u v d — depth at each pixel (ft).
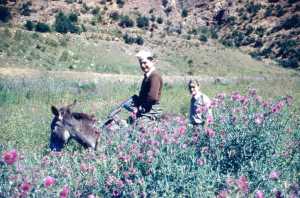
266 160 18.44
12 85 88.99
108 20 461.37
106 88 90.94
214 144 19.11
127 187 16.15
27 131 34.01
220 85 114.42
